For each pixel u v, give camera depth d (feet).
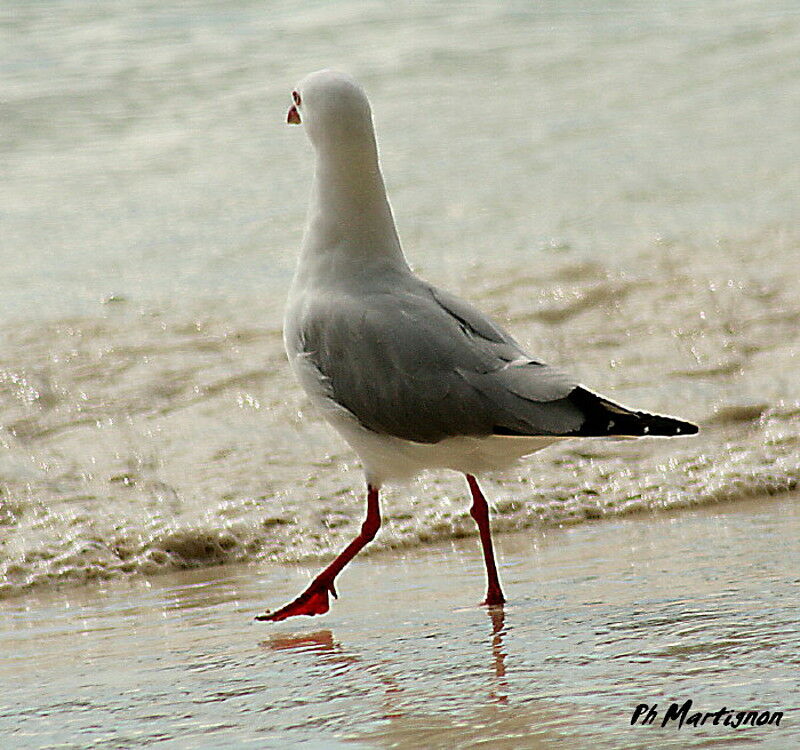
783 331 51.57
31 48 109.50
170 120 93.97
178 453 42.68
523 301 55.83
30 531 37.09
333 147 29.76
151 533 36.94
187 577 35.14
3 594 34.12
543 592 30.42
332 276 29.94
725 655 23.95
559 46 112.37
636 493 39.73
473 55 109.91
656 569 31.60
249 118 93.61
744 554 32.37
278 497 39.47
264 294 59.06
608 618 27.30
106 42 111.24
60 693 24.90
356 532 37.52
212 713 23.03
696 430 25.62
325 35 114.62
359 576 33.99
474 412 27.55
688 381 47.60
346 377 29.09
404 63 107.96
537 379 27.17
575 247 63.98
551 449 42.68
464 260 62.59
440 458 28.99
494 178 79.41
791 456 41.60
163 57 107.45
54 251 67.97
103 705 23.91
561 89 100.73
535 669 24.06
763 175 76.59
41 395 47.06
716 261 60.03
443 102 98.27
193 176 81.87
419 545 36.94
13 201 77.77
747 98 94.99
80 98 97.81
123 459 42.04
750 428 43.93
